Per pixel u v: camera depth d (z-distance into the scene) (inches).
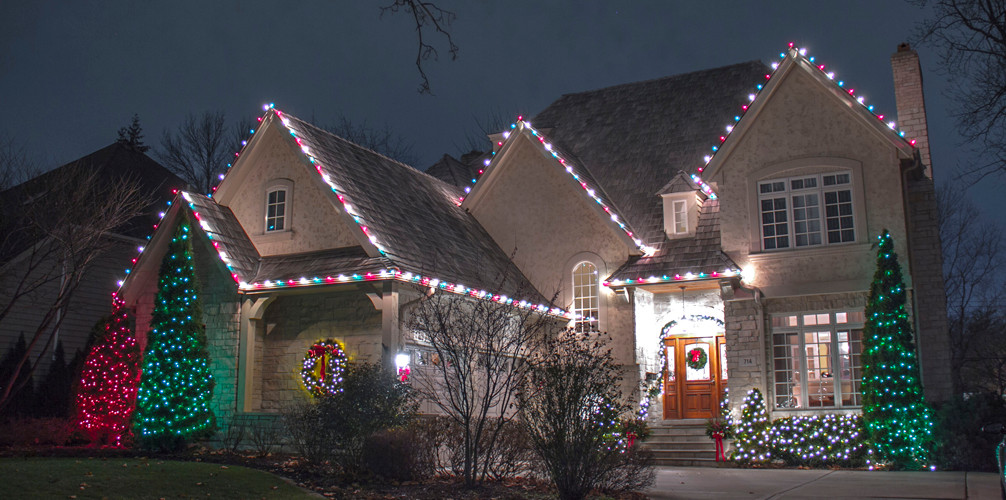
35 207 874.8
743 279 829.2
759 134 847.1
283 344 789.2
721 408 813.9
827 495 509.7
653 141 1052.5
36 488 427.5
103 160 1186.6
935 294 813.9
